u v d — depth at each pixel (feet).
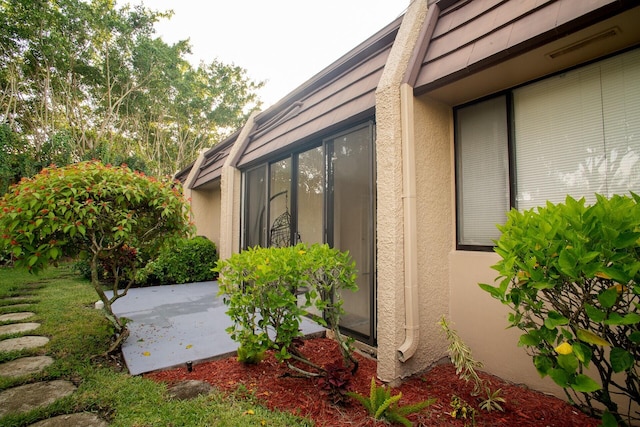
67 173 10.21
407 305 8.89
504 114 9.33
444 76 8.52
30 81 53.01
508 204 9.16
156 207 11.23
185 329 13.19
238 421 6.67
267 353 10.75
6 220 9.21
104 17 51.24
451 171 10.47
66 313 15.26
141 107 63.57
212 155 31.63
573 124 7.99
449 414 7.15
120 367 9.82
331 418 6.97
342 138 12.94
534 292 5.40
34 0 44.78
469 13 8.98
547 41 6.76
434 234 9.84
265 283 8.23
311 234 15.11
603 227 4.45
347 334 12.23
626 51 7.15
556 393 7.88
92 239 10.66
